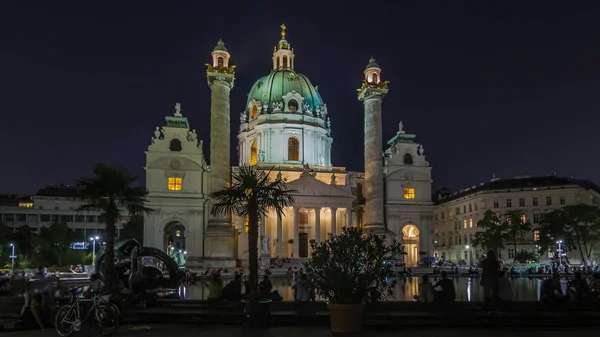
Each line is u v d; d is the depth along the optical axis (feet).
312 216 306.14
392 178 317.83
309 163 331.16
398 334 57.00
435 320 64.85
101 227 401.08
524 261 263.29
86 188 101.24
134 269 79.56
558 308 72.90
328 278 57.26
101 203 100.42
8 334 57.00
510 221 287.07
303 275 75.97
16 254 278.67
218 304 75.31
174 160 291.58
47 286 61.62
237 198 89.97
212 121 239.50
